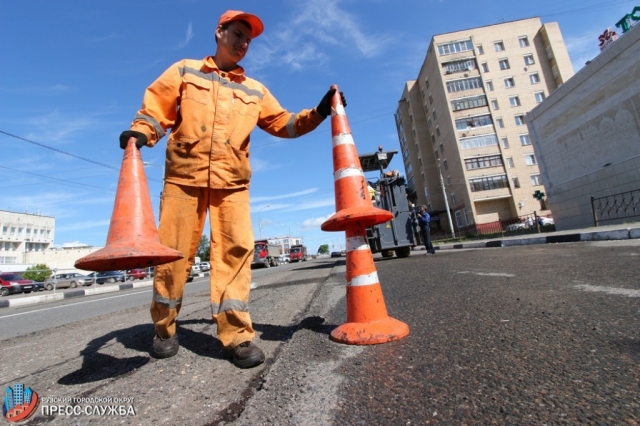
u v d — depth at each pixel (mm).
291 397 1334
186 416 1280
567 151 14055
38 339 3211
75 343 2787
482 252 8844
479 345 1676
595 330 1720
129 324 3461
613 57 11727
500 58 39875
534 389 1196
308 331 2320
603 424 965
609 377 1227
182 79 2025
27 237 67188
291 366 1673
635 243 5898
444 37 40750
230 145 2053
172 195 1974
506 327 1919
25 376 1965
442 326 2080
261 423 1164
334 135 2322
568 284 2969
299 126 2377
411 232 10570
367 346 1860
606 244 6465
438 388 1279
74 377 1859
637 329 1672
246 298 1928
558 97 14219
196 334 2566
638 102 11039
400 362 1571
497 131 38219
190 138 1968
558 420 1007
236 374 1676
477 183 37375
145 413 1338
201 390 1514
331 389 1367
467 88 39344
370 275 2104
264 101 2373
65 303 9641
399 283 4246
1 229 62875
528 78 39312
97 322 3967
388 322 2010
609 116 12070
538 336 1717
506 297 2691
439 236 44469
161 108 1940
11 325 4953
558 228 14875
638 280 2812
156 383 1649
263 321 2811
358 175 2236
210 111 2029
